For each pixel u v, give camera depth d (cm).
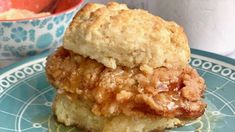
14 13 32
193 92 24
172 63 24
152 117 23
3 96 26
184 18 31
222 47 32
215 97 27
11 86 27
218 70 29
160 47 24
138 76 23
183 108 23
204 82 26
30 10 34
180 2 31
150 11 32
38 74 28
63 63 25
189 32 32
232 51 33
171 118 24
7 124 24
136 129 24
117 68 24
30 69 28
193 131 25
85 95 24
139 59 23
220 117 25
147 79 23
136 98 23
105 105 23
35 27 29
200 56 30
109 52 24
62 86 24
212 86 28
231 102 26
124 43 23
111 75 23
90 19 24
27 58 29
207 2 30
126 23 24
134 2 33
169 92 23
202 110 24
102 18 24
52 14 31
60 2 34
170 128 25
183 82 24
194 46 32
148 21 25
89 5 26
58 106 25
